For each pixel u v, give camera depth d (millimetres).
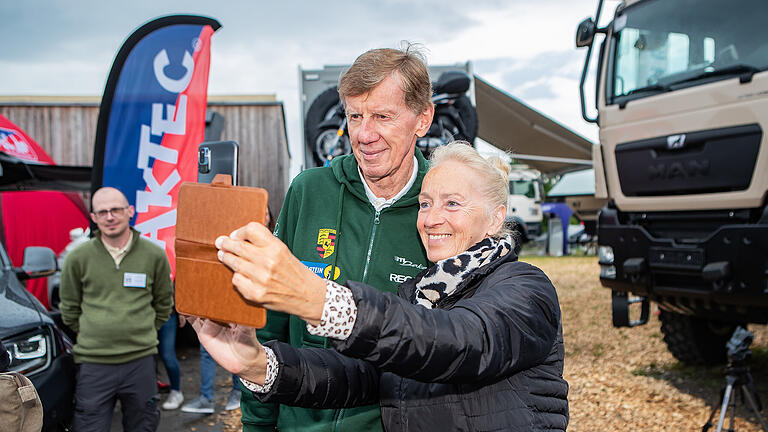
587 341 6098
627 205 4543
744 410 4012
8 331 2830
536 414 1220
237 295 933
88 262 3170
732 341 3455
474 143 5035
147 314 3225
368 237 1755
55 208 7645
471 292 1311
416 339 938
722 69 3926
